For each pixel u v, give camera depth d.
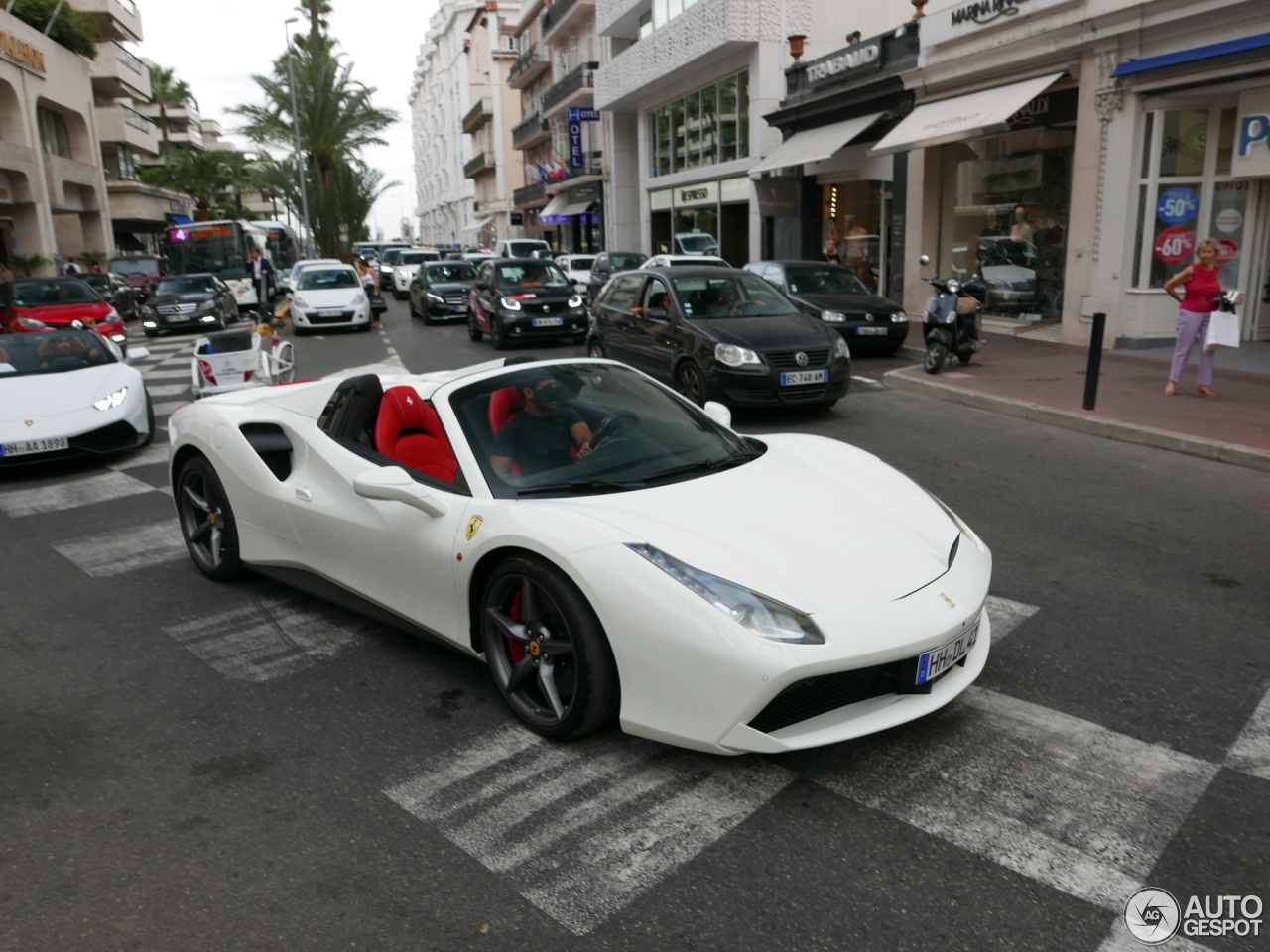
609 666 2.98
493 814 2.79
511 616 3.31
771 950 2.21
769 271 14.23
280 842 2.70
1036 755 3.02
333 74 42.09
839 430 8.60
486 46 66.62
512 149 66.06
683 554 2.89
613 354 10.95
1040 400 9.25
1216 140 12.09
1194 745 3.06
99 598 4.82
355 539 3.86
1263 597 4.36
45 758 3.23
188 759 3.19
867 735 3.07
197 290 23.78
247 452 4.47
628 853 2.58
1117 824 2.65
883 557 3.05
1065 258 14.48
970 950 2.19
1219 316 8.88
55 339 8.78
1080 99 13.07
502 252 31.23
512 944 2.25
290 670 3.85
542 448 3.61
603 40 35.25
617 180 35.69
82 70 39.03
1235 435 7.46
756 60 22.73
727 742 2.73
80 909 2.43
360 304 20.97
